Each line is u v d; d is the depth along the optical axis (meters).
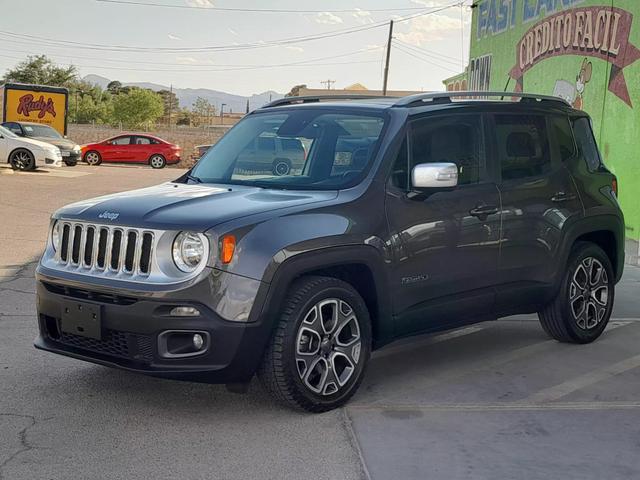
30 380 5.43
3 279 8.97
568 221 6.33
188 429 4.61
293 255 4.57
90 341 4.77
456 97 5.90
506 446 4.44
